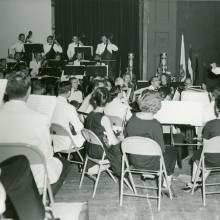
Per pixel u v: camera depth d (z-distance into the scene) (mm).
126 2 12219
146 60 12180
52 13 12094
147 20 12062
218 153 3561
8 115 2607
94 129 3912
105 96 3926
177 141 5121
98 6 12211
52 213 2270
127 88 7449
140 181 4402
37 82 5137
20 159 1861
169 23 12070
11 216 1960
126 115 5074
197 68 12281
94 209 3580
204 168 3629
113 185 4266
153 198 3852
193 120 4246
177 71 12102
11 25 11906
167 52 12125
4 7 11836
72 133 4355
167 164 3746
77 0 12109
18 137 2598
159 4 12023
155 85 7562
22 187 1812
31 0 11922
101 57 11562
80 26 12219
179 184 4289
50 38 11219
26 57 10273
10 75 2844
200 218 3344
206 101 5137
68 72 9555
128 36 12320
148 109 3494
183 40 11742
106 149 3861
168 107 4371
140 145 3342
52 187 2834
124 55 12352
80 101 7699
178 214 3439
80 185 4203
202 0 12141
